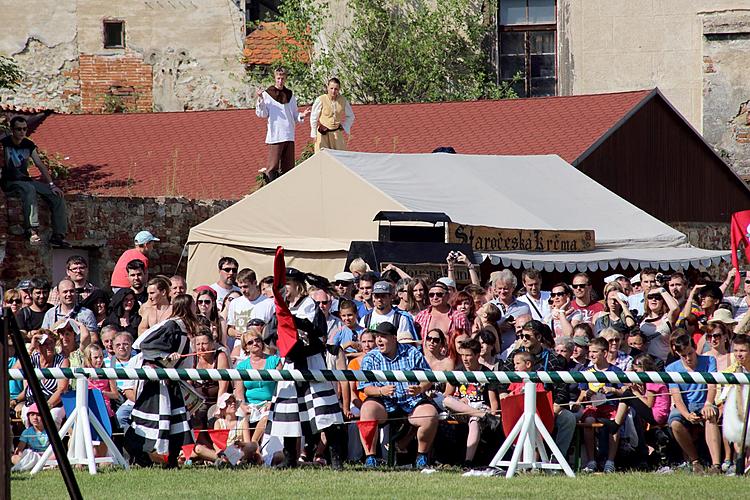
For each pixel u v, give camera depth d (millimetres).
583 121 96188
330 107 79750
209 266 67000
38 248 72312
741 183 108125
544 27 134125
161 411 40281
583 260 65750
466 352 42125
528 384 38750
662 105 100375
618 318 50531
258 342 42656
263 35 140125
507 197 70250
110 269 77562
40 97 140250
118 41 140750
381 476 38438
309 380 38156
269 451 41344
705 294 51719
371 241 57844
